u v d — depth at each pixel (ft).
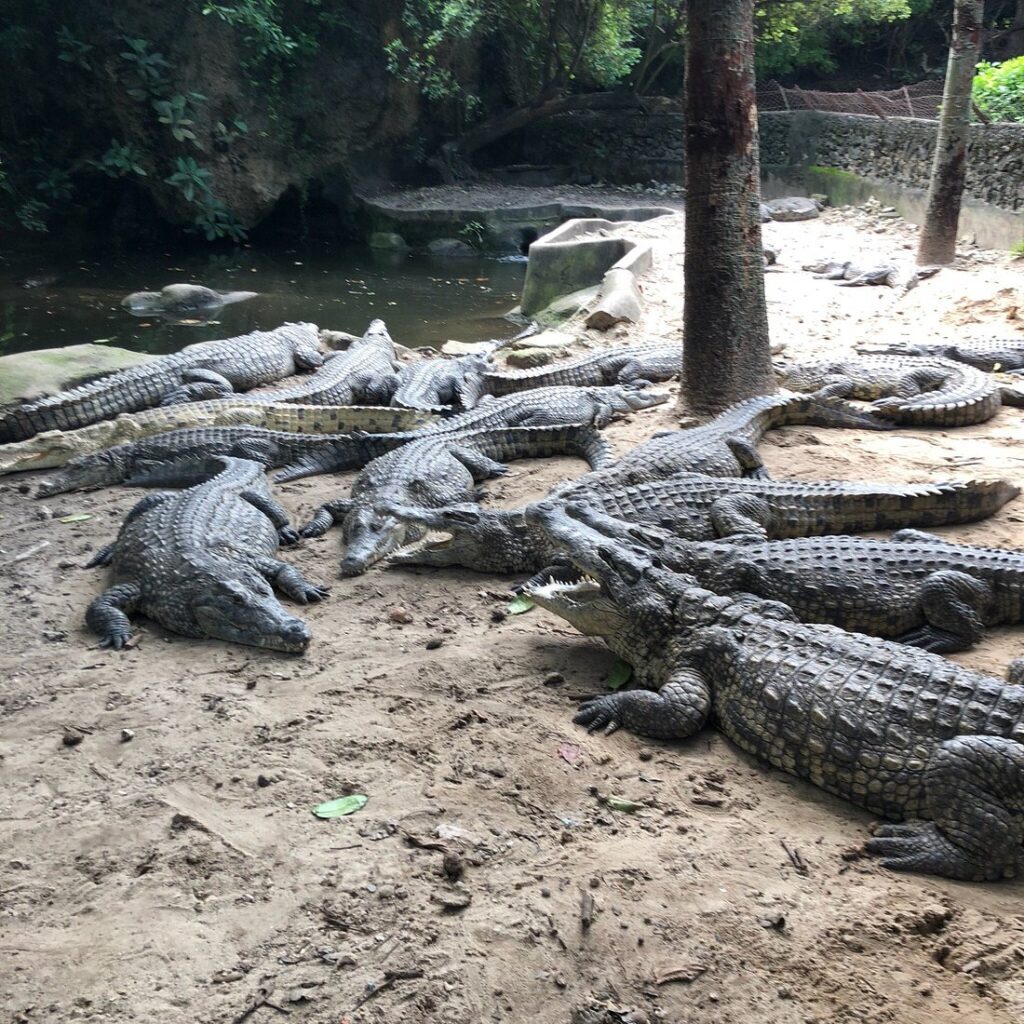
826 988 10.92
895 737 13.26
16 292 58.59
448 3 81.10
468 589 20.51
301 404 33.35
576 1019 10.58
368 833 13.19
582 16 83.82
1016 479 24.91
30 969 11.10
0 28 72.79
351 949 11.34
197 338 48.98
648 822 13.47
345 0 81.20
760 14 86.58
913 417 29.66
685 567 18.37
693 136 27.66
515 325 52.65
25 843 13.10
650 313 45.55
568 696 16.38
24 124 75.92
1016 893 12.28
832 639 14.93
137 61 72.54
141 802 13.87
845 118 78.28
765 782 14.34
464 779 14.26
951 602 17.42
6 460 28.22
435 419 31.50
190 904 12.02
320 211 84.89
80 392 33.27
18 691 16.80
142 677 17.26
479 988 10.87
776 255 55.36
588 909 11.85
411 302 58.70
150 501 23.45
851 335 41.16
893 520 22.02
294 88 79.41
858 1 90.12
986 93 61.77
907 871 12.58
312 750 14.93
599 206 77.41
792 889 12.25
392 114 85.05
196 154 76.69
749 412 27.48
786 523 21.63
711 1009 10.69
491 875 12.46
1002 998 10.81
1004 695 13.33
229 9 73.05
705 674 15.58
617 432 30.35
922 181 67.15
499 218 76.79
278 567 20.65
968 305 42.73
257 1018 10.48
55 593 20.72
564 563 20.17
